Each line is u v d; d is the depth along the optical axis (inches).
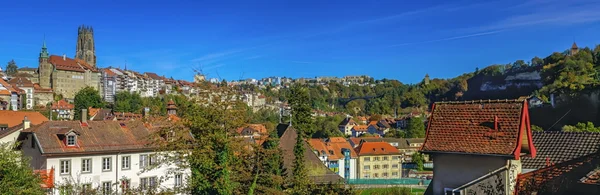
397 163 4510.3
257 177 1062.4
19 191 984.3
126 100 7204.7
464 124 750.5
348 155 4234.7
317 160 1833.2
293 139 1935.3
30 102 6737.2
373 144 4495.6
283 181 1135.0
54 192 1449.3
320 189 1171.9
